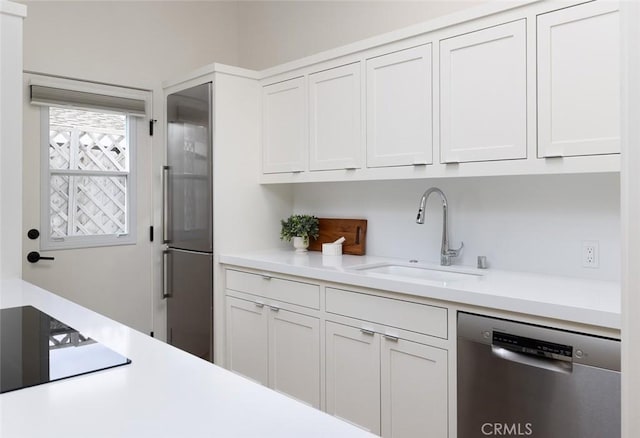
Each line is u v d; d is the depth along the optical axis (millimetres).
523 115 1894
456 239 2488
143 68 3291
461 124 2090
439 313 1852
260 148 3105
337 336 2248
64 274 2992
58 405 847
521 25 1892
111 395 892
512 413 1642
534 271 2195
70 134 3018
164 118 3375
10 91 2197
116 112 3137
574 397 1502
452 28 2107
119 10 3186
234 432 753
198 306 3033
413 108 2262
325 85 2672
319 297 2336
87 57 3043
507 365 1652
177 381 962
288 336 2508
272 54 3592
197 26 3598
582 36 1740
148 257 3332
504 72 1946
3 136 2182
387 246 2809
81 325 1377
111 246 3176
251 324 2742
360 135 2496
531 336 1596
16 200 2213
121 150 3227
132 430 756
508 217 2283
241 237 3049
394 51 2332
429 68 2195
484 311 1726
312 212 3254
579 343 1493
